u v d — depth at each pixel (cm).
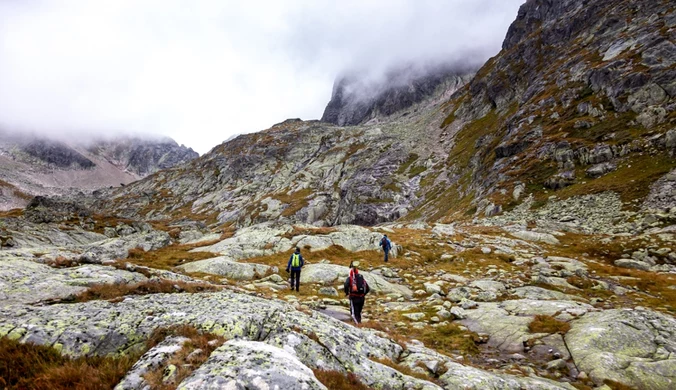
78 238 5488
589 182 5434
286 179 17112
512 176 6800
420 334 1616
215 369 688
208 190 19338
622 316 1475
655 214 3881
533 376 1146
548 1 15462
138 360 788
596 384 1087
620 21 9188
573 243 3916
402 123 19425
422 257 3538
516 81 12875
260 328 1016
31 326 860
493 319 1728
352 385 845
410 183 11462
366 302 2200
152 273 1775
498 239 4250
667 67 6319
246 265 2767
